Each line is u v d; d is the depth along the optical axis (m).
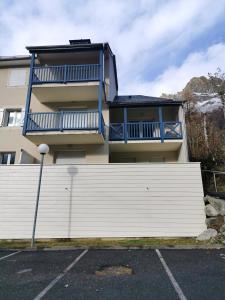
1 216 10.83
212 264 5.95
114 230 10.38
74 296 3.98
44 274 5.27
